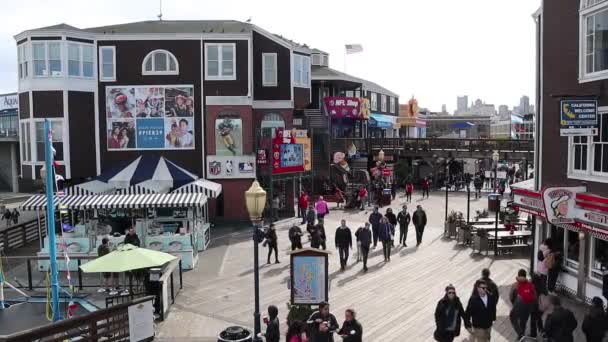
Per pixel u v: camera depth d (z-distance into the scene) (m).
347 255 19.45
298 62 35.09
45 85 28.75
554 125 16.66
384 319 14.22
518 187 18.92
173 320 14.52
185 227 22.31
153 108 30.02
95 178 26.64
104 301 16.05
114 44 29.72
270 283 17.98
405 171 47.72
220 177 30.12
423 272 19.00
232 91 30.09
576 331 13.02
